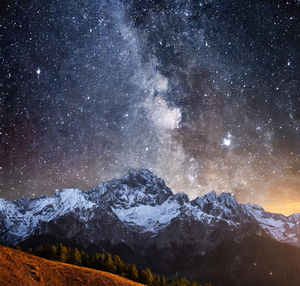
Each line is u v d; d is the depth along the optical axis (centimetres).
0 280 3125
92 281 3828
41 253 5441
